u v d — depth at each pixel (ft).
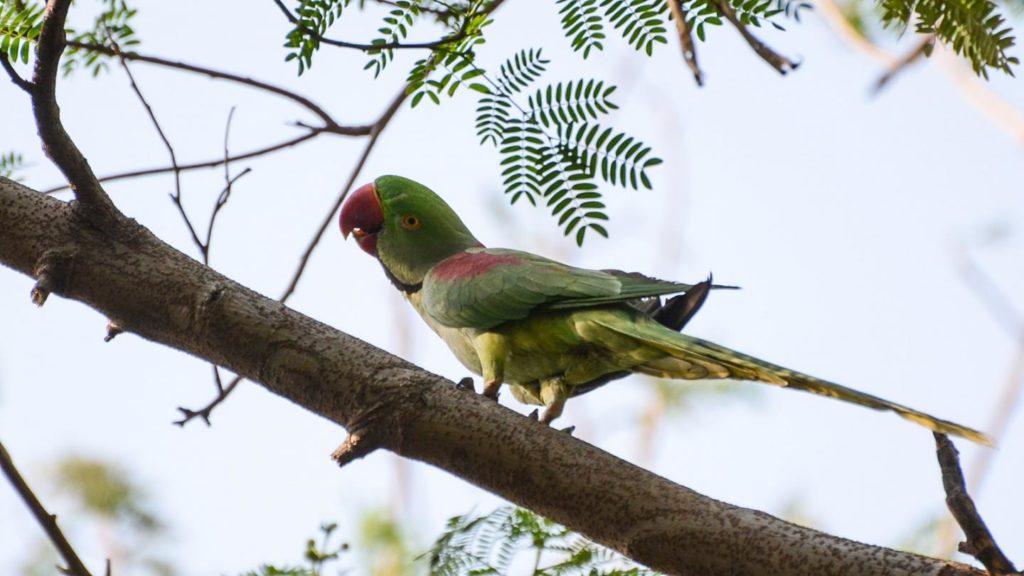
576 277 33.12
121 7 30.86
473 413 25.67
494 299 33.50
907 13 23.11
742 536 23.54
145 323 27.12
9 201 27.25
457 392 26.08
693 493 24.45
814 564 22.93
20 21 28.68
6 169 31.89
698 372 31.04
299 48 26.63
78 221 26.96
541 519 29.43
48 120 25.55
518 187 26.99
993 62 22.18
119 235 27.12
